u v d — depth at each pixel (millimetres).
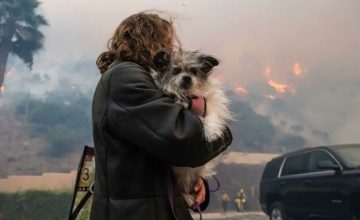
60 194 12188
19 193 12102
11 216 11867
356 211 5953
